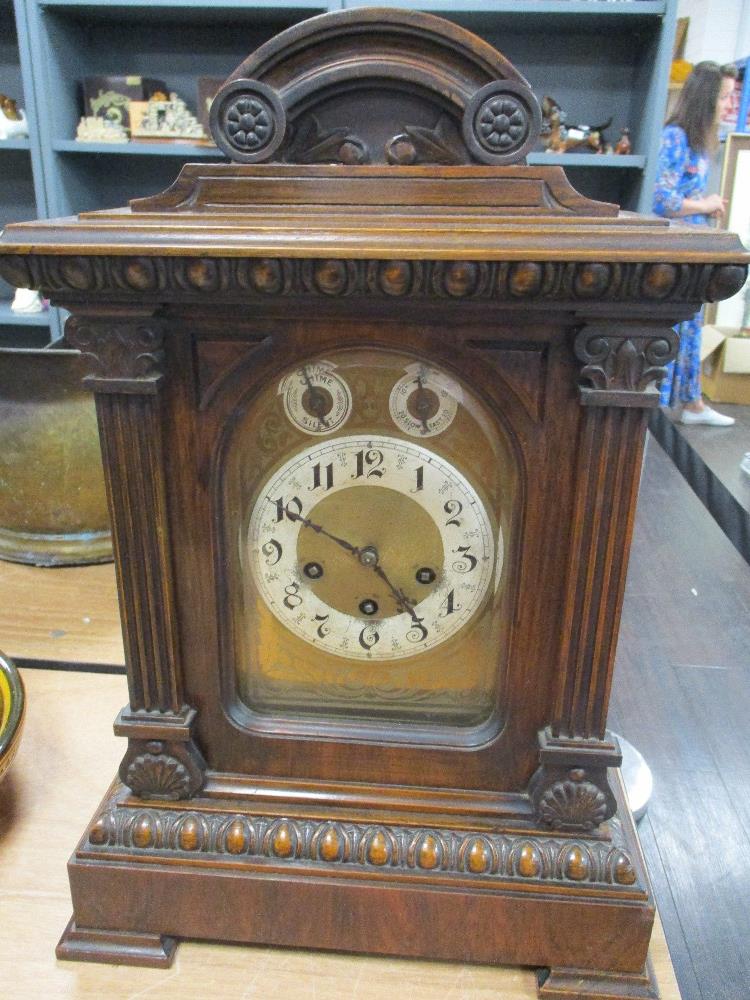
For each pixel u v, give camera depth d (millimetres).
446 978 530
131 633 507
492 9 1683
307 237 402
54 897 572
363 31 433
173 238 406
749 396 2756
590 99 1946
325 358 461
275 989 519
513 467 473
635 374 427
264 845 531
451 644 530
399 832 529
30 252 408
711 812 779
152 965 535
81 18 1847
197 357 456
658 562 1339
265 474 495
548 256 386
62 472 897
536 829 528
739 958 635
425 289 403
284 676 548
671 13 1674
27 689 761
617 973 525
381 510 499
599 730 503
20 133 1871
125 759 538
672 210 2098
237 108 440
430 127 446
